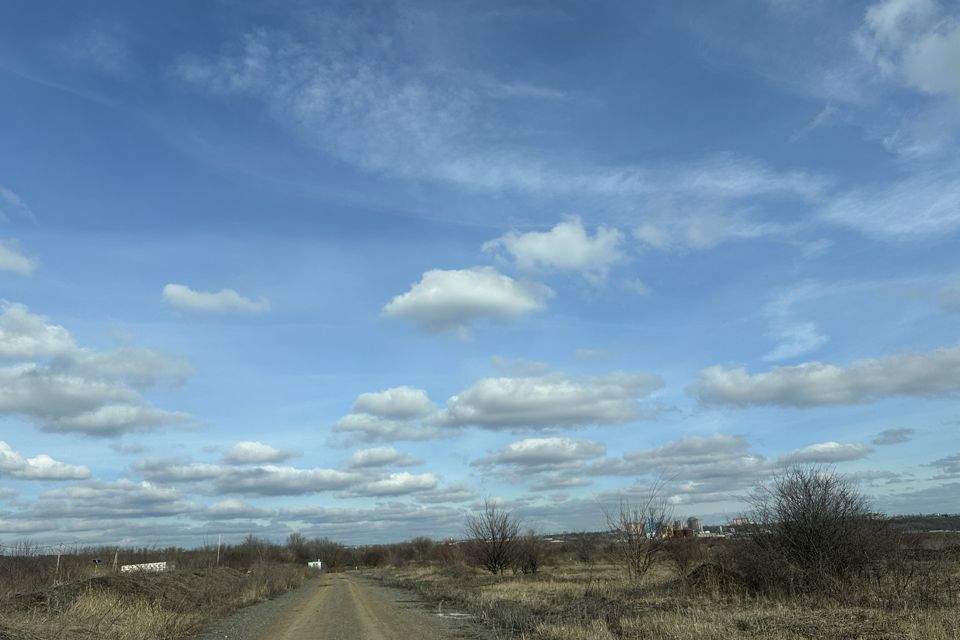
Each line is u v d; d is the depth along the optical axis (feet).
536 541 195.11
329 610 106.01
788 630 45.98
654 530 127.85
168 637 65.87
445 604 106.83
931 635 41.09
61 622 52.85
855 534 69.72
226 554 314.14
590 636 54.19
